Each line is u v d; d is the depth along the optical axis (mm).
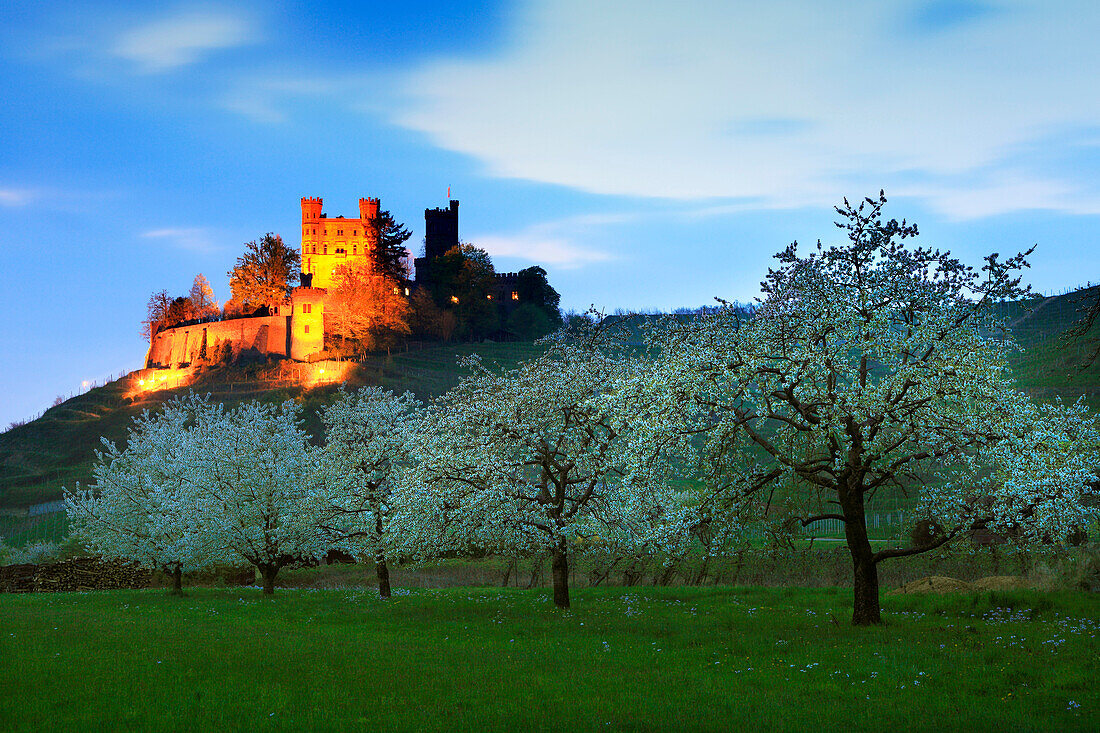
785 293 25375
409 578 51406
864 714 13523
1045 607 24688
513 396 32062
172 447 51031
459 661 18562
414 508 31688
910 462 24250
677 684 15969
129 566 54656
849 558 39625
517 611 29328
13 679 16953
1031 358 75812
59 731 13008
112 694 15531
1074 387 60719
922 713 13508
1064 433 23297
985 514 23000
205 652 20250
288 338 193000
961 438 22906
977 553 28109
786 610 27062
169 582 55969
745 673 16891
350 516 40344
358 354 193000
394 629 25188
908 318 24906
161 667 18281
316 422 144875
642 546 30703
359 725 13102
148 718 13641
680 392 25203
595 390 32031
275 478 42781
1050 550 23703
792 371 24031
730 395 25625
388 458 40188
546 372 32625
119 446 159375
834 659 18016
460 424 32031
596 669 17469
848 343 24750
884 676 16156
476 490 30688
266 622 27984
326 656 19438
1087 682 15188
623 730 12805
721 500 25594
